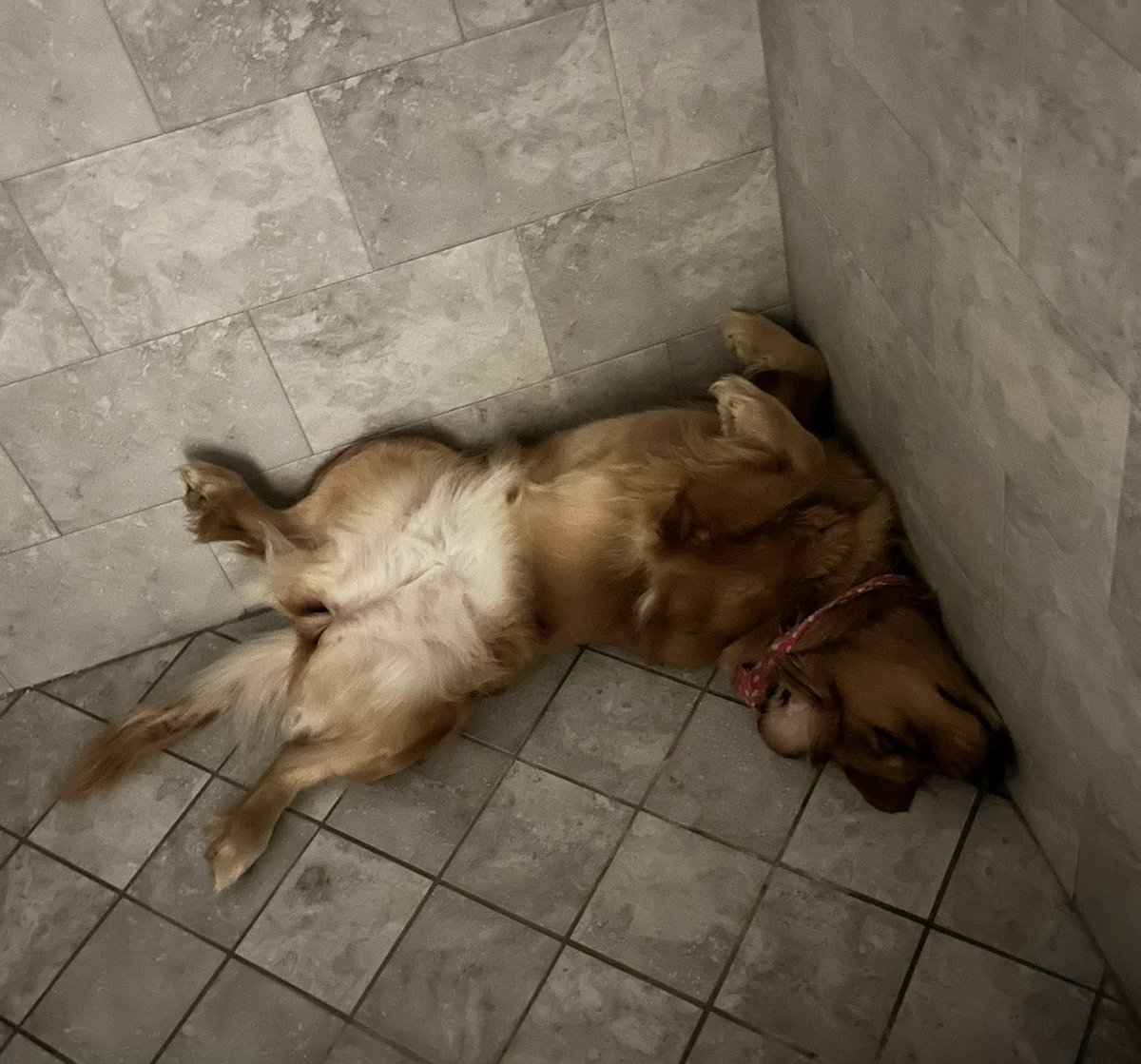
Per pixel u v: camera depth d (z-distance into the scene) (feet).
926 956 7.09
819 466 7.87
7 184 6.86
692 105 7.64
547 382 8.90
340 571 8.61
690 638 8.22
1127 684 5.20
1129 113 3.73
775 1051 6.88
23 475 8.12
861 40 5.79
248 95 6.88
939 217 5.52
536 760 8.45
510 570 8.46
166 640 9.55
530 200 7.82
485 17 6.93
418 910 7.81
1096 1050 6.57
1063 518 5.28
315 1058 7.25
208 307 7.72
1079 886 6.88
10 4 6.24
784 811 7.89
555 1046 7.09
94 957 7.88
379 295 8.00
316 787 8.56
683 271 8.50
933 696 7.16
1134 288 4.02
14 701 9.34
